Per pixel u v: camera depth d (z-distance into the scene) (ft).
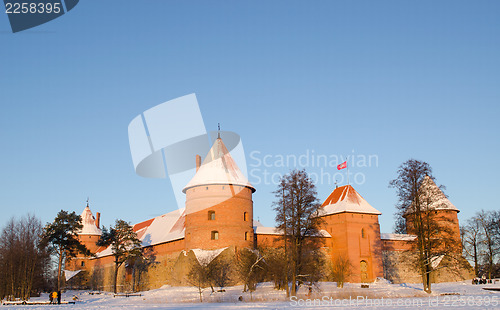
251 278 185.98
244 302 151.12
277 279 184.55
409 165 182.19
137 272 261.44
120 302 173.37
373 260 238.89
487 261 262.88
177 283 215.10
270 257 203.31
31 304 165.89
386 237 258.98
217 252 197.77
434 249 180.86
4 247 225.15
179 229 234.99
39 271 229.25
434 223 176.65
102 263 310.45
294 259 175.11
